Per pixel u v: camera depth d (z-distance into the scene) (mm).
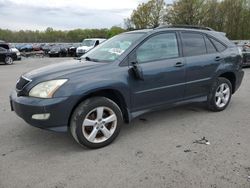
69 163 3635
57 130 3785
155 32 4676
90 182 3188
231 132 4641
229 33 45438
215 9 45906
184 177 3252
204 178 3225
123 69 4211
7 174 3375
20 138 4480
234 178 3213
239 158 3691
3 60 19766
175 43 4914
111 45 4828
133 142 4277
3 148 4105
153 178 3244
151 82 4473
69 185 3135
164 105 4816
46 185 3143
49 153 3938
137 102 4422
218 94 5688
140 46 4449
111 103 4105
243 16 45281
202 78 5246
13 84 9586
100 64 4195
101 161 3676
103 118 4086
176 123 5113
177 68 4781
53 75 3891
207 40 5469
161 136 4504
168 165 3537
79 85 3805
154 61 4547
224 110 5910
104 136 4117
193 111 5824
